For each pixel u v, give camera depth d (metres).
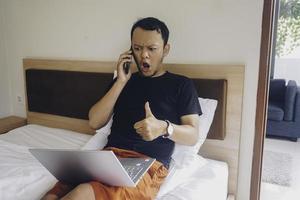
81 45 2.13
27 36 2.38
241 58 1.63
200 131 1.49
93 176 1.03
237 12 1.59
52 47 2.27
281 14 3.97
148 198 1.10
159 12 1.79
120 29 1.95
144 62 1.41
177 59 1.79
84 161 0.97
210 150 1.74
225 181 1.55
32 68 2.34
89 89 2.02
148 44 1.39
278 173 2.71
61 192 1.07
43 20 2.25
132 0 1.86
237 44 1.63
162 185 1.26
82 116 2.10
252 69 1.62
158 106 1.37
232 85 1.64
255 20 1.56
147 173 1.17
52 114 2.30
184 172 1.41
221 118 1.62
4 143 1.82
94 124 1.46
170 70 1.76
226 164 1.69
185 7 1.71
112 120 1.52
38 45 2.34
